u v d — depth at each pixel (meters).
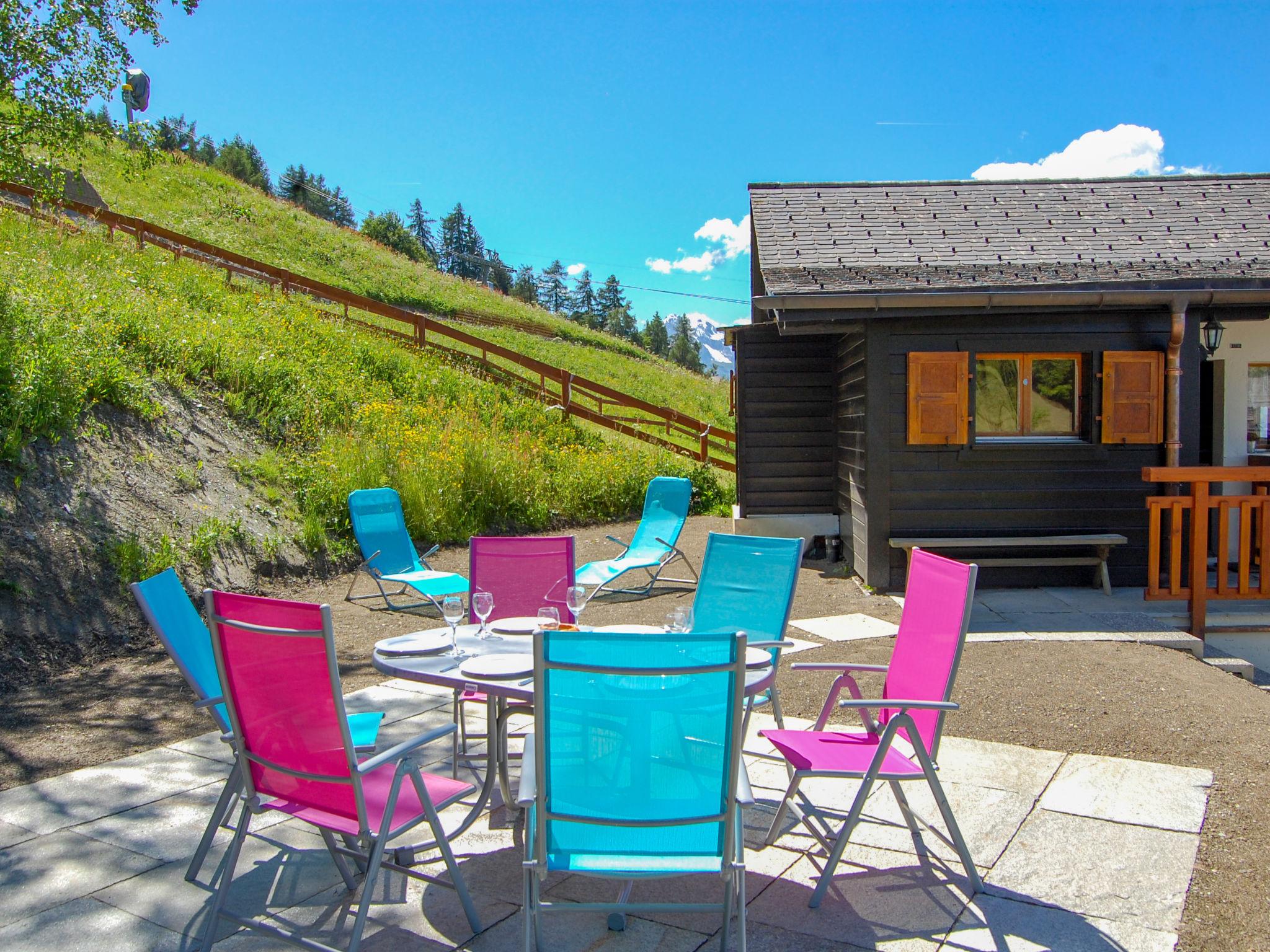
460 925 2.87
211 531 8.19
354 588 8.83
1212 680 5.46
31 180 10.58
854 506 9.43
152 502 8.21
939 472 8.25
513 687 3.04
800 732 3.59
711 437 18.91
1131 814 3.62
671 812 2.45
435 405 13.76
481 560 5.12
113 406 9.23
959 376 8.07
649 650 2.36
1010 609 7.46
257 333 13.73
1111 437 8.06
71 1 9.67
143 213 27.78
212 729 4.86
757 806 3.80
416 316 16.58
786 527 10.64
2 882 3.14
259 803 2.86
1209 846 3.32
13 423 7.81
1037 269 8.21
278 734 2.71
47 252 12.53
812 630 6.96
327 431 11.74
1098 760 4.19
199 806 3.82
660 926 2.87
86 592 6.67
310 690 2.57
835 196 10.30
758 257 10.62
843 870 3.21
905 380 8.19
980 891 3.03
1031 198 10.05
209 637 3.40
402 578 7.92
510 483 12.06
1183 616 7.17
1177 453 7.96
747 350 10.70
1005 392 8.33
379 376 14.61
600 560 10.56
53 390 8.29
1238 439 9.51
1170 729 4.54
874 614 7.52
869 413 8.20
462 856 3.37
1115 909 2.90
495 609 5.06
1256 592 7.17
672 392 31.69
